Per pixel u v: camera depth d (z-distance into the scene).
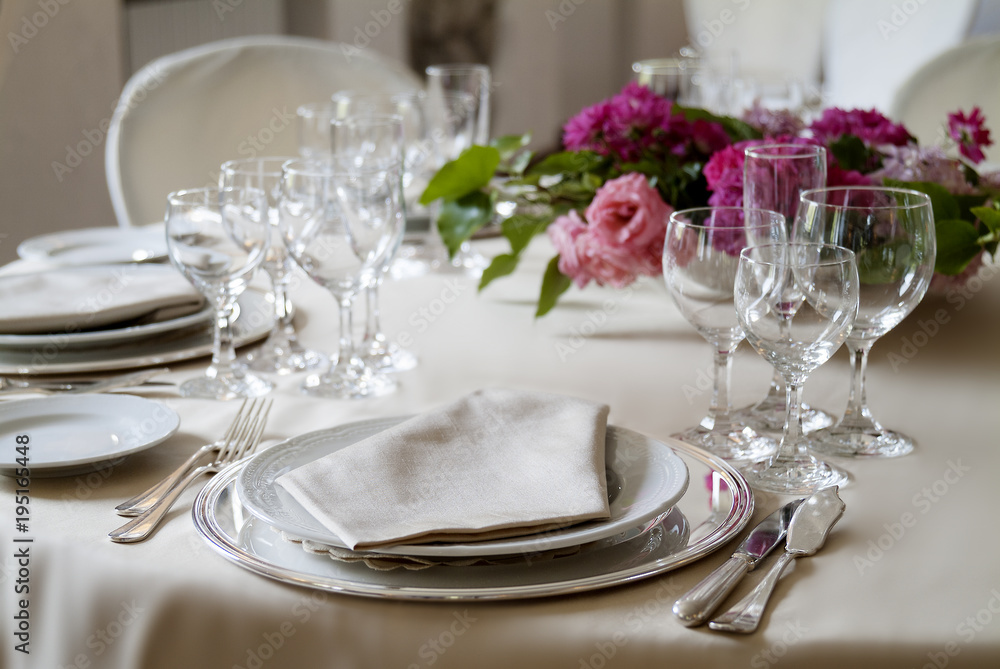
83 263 1.29
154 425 0.76
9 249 3.12
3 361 0.95
